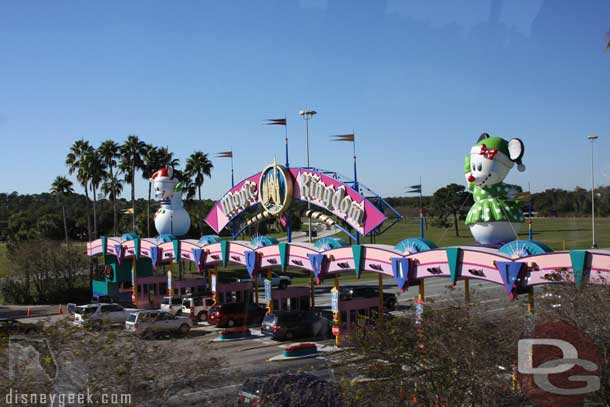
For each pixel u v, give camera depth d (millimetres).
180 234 50469
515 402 15359
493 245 25922
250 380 17188
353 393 15586
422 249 26469
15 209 155125
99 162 79125
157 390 14383
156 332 33812
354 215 30625
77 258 59312
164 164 81250
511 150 25875
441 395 15289
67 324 15258
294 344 31422
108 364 13984
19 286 56281
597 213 96188
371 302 33938
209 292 50062
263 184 37000
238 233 40375
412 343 15906
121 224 98375
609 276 19734
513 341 15953
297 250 33219
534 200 98812
